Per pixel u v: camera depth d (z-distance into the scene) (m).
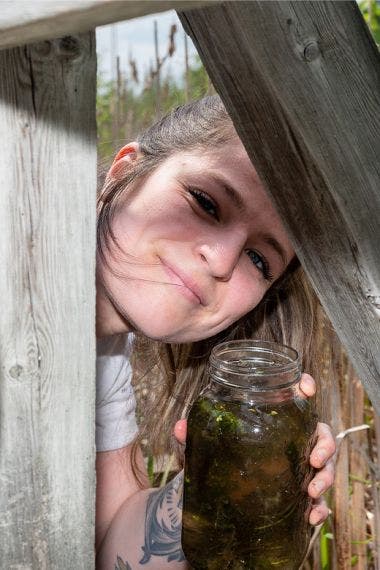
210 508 0.49
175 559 0.64
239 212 0.53
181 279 0.54
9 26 0.28
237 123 0.35
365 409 0.97
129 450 0.73
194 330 0.56
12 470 0.37
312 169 0.35
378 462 0.86
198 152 0.55
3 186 0.34
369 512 0.97
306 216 0.37
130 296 0.55
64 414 0.38
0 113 0.33
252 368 0.50
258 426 0.49
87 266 0.37
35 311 0.36
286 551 0.50
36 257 0.35
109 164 0.78
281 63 0.32
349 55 0.32
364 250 0.36
